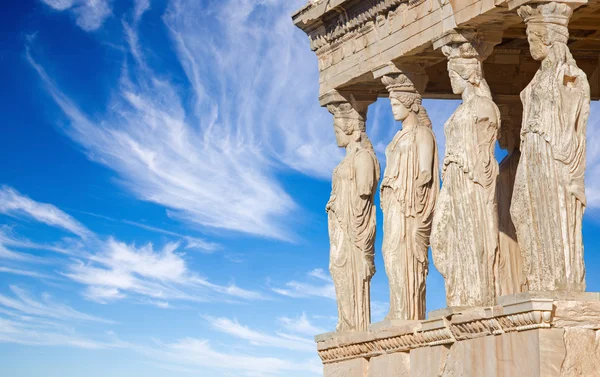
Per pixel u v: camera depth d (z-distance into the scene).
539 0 18.91
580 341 18.12
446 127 20.97
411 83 22.62
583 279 18.58
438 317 20.52
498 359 19.05
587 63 24.42
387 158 22.97
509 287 22.61
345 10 23.72
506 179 23.64
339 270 24.58
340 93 24.55
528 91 19.11
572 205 18.59
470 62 20.81
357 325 24.27
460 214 20.58
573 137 18.67
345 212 24.53
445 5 20.91
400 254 22.62
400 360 21.95
